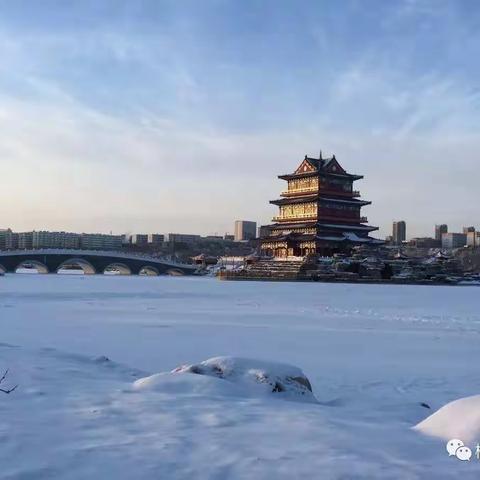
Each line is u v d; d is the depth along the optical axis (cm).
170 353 2553
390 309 5619
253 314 4875
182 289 9875
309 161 16900
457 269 15912
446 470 788
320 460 821
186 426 1012
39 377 1533
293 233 16825
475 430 963
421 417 1396
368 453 864
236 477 748
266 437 948
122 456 829
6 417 1059
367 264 14900
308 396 1503
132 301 6488
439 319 4494
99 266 19775
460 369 2198
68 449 860
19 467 778
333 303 6538
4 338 2975
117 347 2731
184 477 747
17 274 18450
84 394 1302
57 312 4831
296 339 3120
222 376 1509
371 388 1834
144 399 1248
